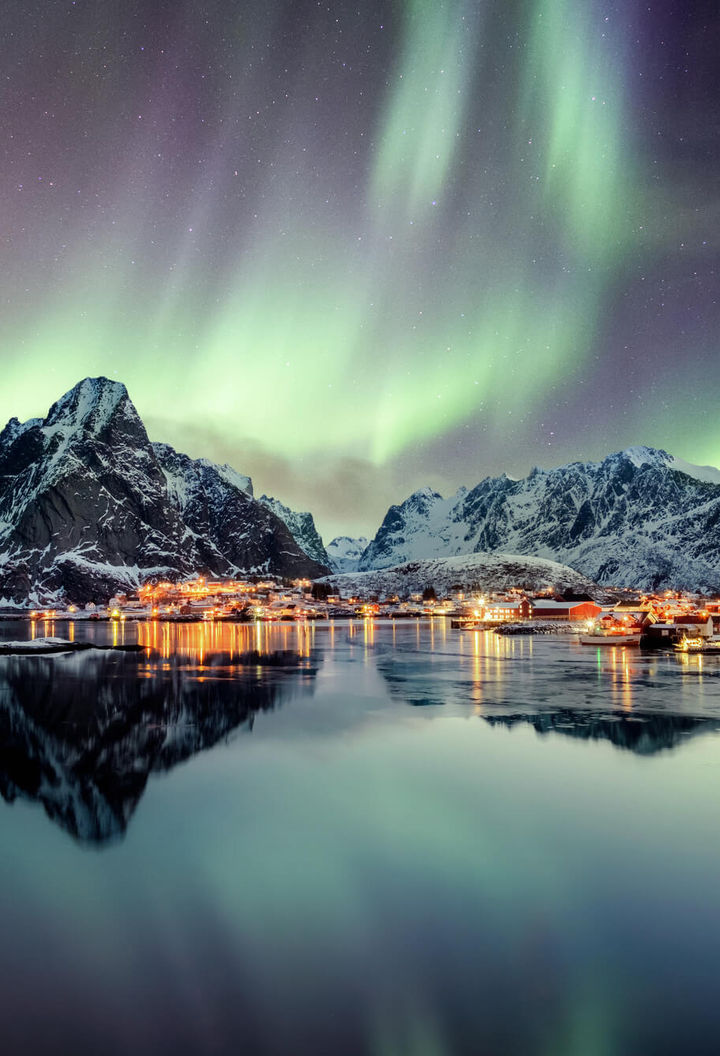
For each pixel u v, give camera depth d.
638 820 17.75
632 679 50.38
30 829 17.47
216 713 35.75
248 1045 9.34
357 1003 10.07
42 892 13.78
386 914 12.76
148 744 27.89
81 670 60.72
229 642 105.12
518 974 10.82
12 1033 9.58
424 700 39.84
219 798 20.12
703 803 19.23
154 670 60.47
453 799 19.75
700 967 10.99
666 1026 9.62
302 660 70.62
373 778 22.19
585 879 14.16
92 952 11.60
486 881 14.16
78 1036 9.49
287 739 28.66
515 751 25.89
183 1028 9.65
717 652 76.06
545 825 17.36
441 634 131.00
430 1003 10.13
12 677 54.78
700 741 27.47
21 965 11.23
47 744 28.00
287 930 12.25
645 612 106.06
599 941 11.73
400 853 15.71
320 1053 9.12
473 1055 9.12
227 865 15.11
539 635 124.88
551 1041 9.27
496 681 49.72
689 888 13.74
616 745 26.81
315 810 18.84
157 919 12.66
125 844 16.36
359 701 39.69
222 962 11.27
